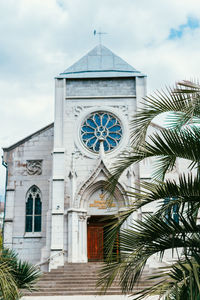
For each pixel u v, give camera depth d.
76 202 36.62
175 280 10.78
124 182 36.88
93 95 39.91
